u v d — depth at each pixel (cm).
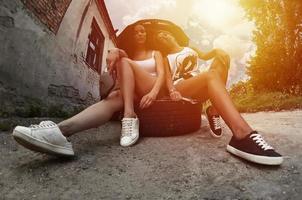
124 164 148
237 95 762
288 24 631
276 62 641
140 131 186
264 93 640
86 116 163
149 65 201
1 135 206
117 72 184
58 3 560
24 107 393
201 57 197
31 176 139
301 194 114
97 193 123
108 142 187
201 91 184
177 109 184
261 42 688
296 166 137
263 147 135
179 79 192
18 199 120
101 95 181
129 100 178
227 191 119
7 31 413
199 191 120
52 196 122
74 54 677
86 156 161
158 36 216
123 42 222
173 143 175
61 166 148
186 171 138
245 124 148
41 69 505
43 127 146
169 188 124
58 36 575
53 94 557
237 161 144
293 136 192
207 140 181
